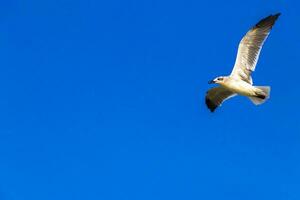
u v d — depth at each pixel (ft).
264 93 89.97
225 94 94.68
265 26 89.71
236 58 90.79
